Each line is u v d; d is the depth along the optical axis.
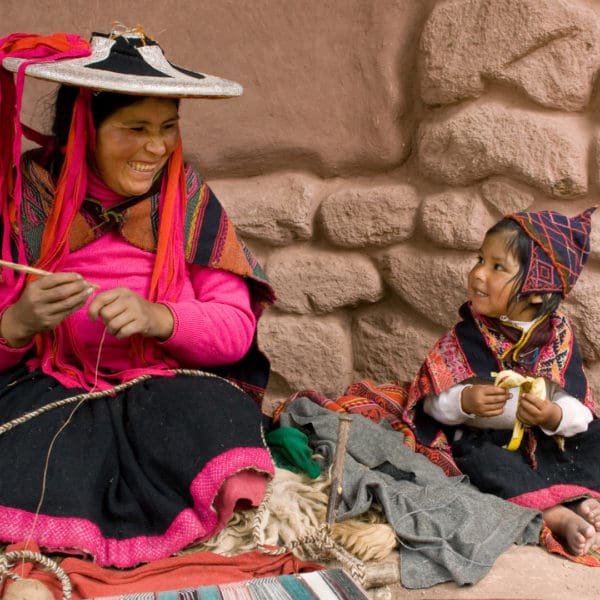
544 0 4.35
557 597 3.35
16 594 2.81
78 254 3.72
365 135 4.82
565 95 4.43
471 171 4.60
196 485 3.37
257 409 3.73
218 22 4.83
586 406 4.10
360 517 3.78
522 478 3.95
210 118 4.93
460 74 4.53
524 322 4.14
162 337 3.62
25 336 3.45
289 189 4.92
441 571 3.48
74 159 3.48
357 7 4.71
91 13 4.90
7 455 3.28
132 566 3.32
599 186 4.46
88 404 3.53
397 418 4.43
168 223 3.74
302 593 2.89
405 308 4.93
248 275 3.91
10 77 3.50
